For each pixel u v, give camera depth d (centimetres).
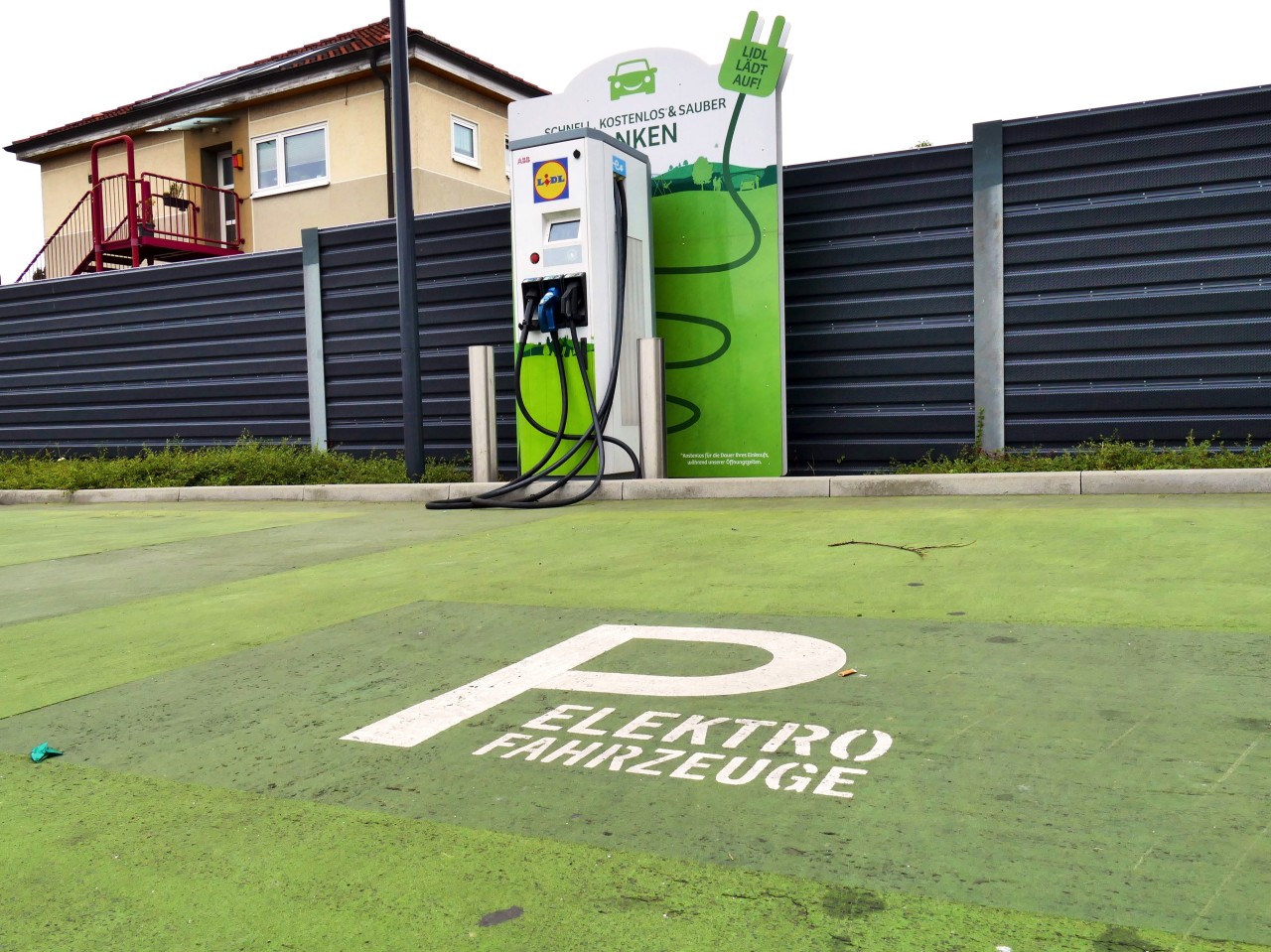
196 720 322
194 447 1320
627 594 470
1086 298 815
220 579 584
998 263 839
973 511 655
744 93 876
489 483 923
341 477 1074
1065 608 392
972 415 861
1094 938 171
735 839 215
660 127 905
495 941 181
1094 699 288
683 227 905
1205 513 586
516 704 316
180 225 2036
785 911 185
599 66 921
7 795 266
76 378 1407
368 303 1176
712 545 589
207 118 1891
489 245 1087
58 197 2272
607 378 857
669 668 344
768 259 879
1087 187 809
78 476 1201
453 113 1884
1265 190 759
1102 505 649
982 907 183
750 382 893
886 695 302
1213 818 211
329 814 241
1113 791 227
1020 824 214
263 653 402
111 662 405
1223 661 314
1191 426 792
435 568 571
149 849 228
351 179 1839
